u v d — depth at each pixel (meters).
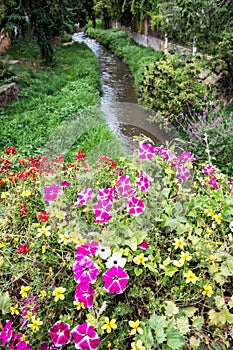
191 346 1.39
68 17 12.55
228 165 3.79
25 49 11.80
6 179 2.27
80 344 1.28
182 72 5.38
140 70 9.35
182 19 6.39
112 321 1.35
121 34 16.45
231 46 5.84
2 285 1.60
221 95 6.32
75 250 1.67
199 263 1.60
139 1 10.80
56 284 1.59
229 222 1.83
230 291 1.69
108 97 8.50
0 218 1.90
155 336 1.34
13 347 1.37
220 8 5.83
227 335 1.49
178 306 1.50
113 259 1.47
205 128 4.09
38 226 1.77
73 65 11.44
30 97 7.54
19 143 5.04
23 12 9.23
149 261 1.56
